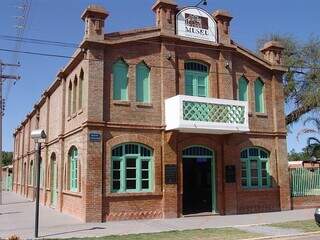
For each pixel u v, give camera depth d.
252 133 22.89
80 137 19.97
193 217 20.17
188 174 22.64
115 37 19.81
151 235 14.91
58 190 24.50
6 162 85.44
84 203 18.39
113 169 19.22
